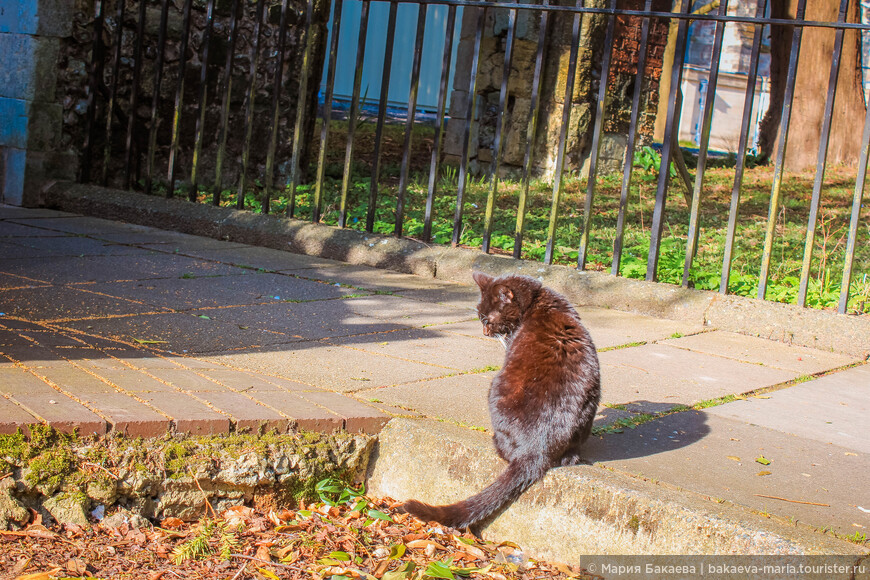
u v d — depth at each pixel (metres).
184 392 3.56
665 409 4.00
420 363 4.55
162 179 10.33
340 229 7.89
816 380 4.76
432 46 20.77
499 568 2.95
